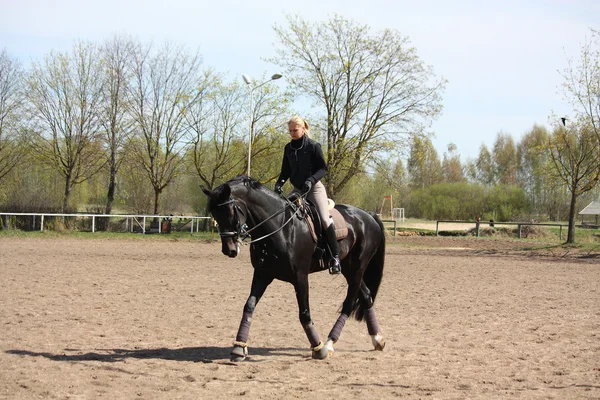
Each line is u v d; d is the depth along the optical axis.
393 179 37.59
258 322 9.70
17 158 35.72
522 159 70.81
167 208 45.97
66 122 36.12
